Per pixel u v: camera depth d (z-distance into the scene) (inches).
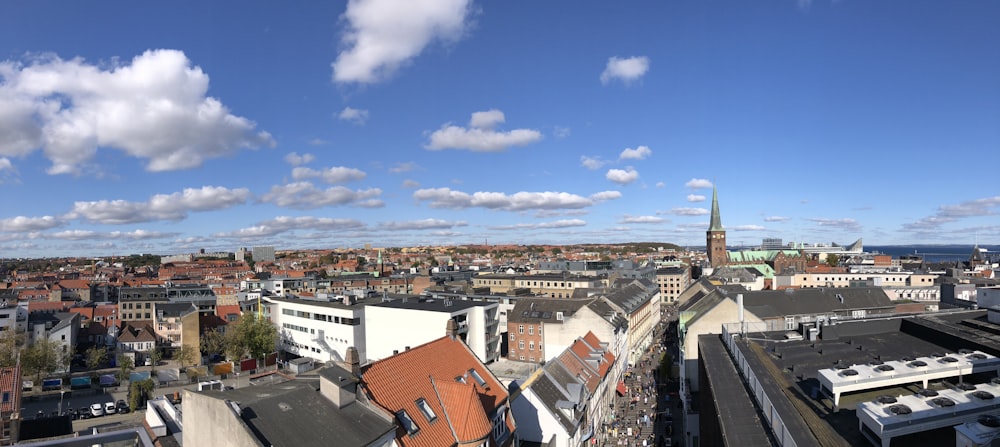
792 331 2578.7
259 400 1566.2
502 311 5255.9
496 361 4527.6
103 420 3700.8
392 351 4566.9
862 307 4360.2
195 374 4761.3
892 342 2202.3
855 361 1894.7
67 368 5054.1
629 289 5994.1
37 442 1923.0
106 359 5477.4
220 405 1523.1
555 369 2960.1
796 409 1478.8
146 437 1995.6
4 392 2691.9
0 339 4635.8
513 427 2284.7
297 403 1609.3
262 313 5575.8
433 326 4313.5
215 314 6146.7
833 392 1449.3
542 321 4436.5
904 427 1180.5
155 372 4884.4
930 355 1963.6
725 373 2016.5
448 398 1959.9
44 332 5319.9
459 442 1863.9
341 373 1716.3
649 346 6082.7
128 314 6501.0
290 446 1438.2
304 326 5147.6
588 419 2984.7
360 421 1625.2
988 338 1969.7
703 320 3624.5
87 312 6560.0
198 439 1621.6
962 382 1568.7
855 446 1230.3
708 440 1978.3
